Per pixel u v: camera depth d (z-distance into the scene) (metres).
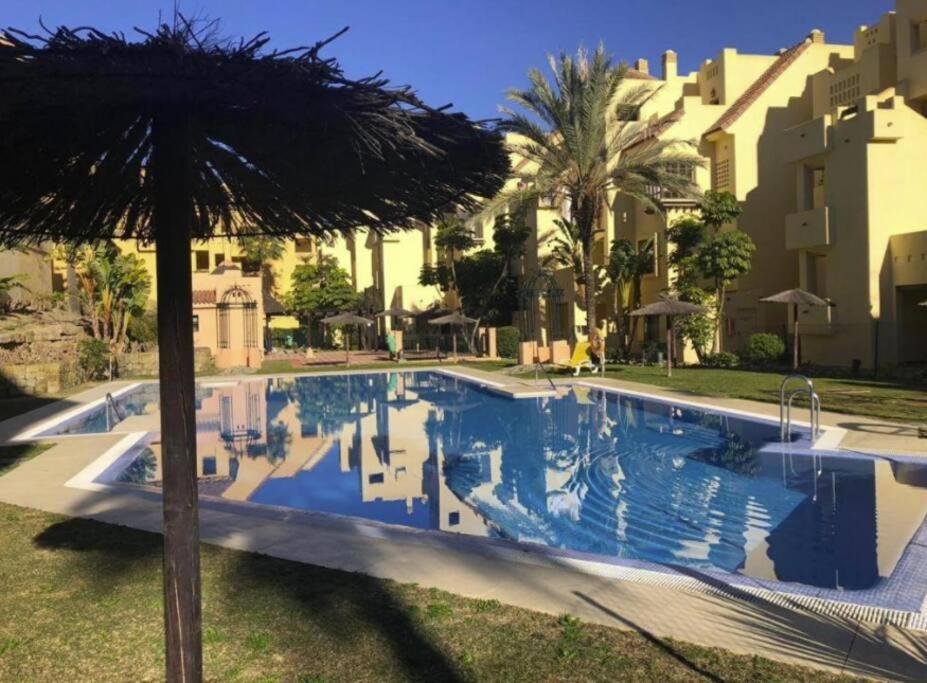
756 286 27.28
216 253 46.59
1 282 26.16
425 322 43.47
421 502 9.16
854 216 21.27
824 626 4.24
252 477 10.74
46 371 20.27
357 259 51.94
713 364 24.48
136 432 13.14
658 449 12.00
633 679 3.56
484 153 2.54
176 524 2.28
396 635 4.12
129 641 4.17
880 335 20.73
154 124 2.25
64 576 5.28
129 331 33.22
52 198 2.77
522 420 15.87
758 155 27.58
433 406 18.81
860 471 9.41
